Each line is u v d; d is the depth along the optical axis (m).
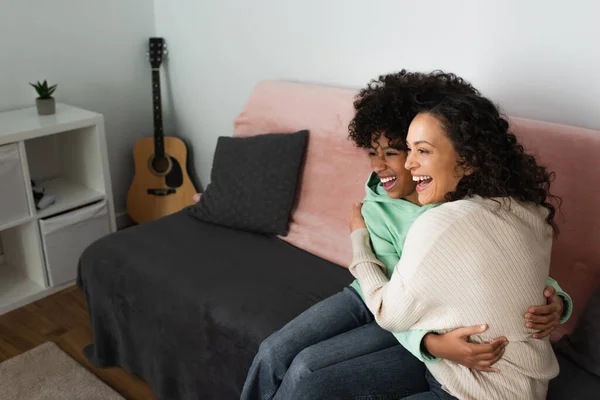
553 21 1.63
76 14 2.52
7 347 2.10
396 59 1.99
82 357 2.06
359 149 1.85
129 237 1.96
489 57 1.78
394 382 1.28
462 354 1.09
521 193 1.14
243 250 1.91
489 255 1.05
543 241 1.13
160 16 2.76
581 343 1.37
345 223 1.89
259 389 1.45
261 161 2.01
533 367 1.10
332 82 2.20
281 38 2.31
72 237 2.42
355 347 1.39
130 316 1.83
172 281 1.73
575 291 1.50
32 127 2.20
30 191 2.24
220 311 1.60
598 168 1.45
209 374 1.67
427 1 1.85
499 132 1.16
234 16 2.45
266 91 2.17
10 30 2.34
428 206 1.38
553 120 1.71
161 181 2.81
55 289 2.43
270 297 1.64
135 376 1.96
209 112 2.74
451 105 1.14
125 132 2.87
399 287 1.13
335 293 1.68
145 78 2.87
